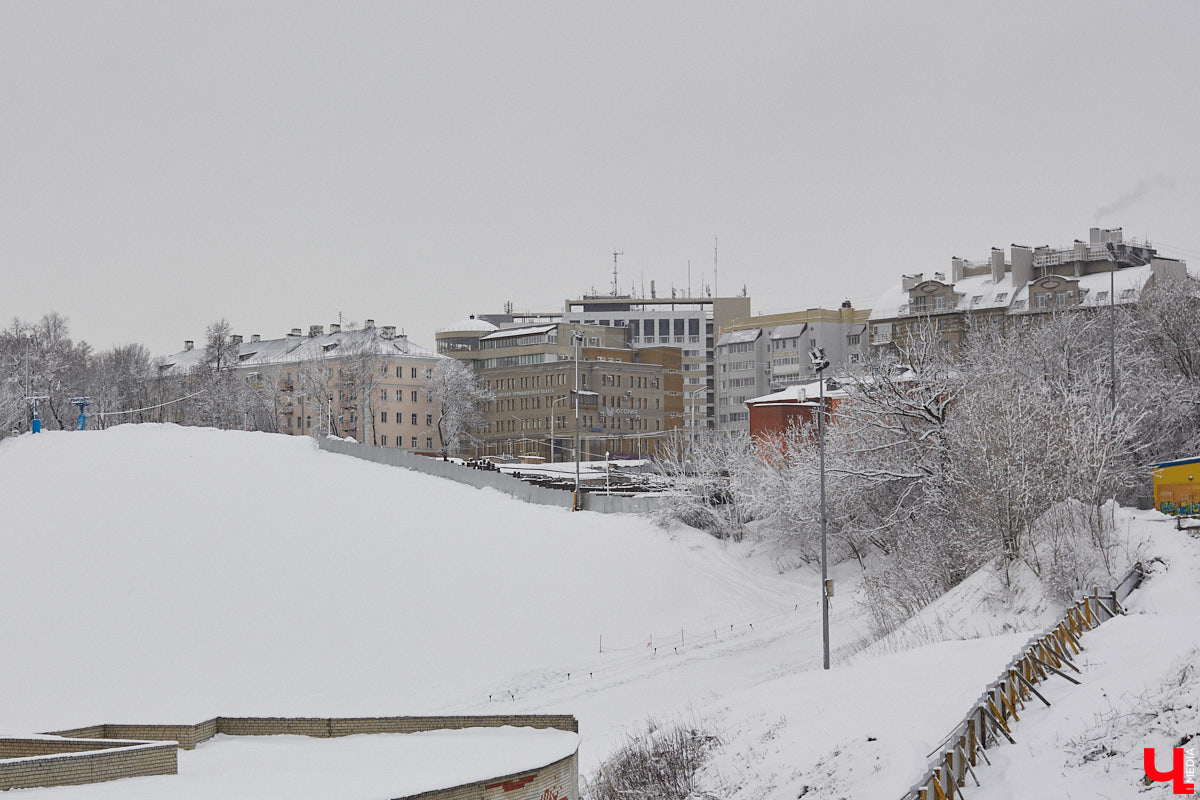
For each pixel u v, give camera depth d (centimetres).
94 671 6309
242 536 7894
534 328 19225
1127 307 10669
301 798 1739
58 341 15612
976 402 6575
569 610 7538
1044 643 2936
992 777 2239
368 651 6744
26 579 7225
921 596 5766
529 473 11656
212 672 6384
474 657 6775
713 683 5703
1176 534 4853
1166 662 2625
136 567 7406
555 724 2739
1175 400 8056
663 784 3030
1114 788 2039
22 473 8962
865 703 2959
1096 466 5506
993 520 5331
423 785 1861
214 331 16838
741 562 8862
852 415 8062
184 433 10100
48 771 1864
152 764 2028
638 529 8950
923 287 15488
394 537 8175
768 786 2623
